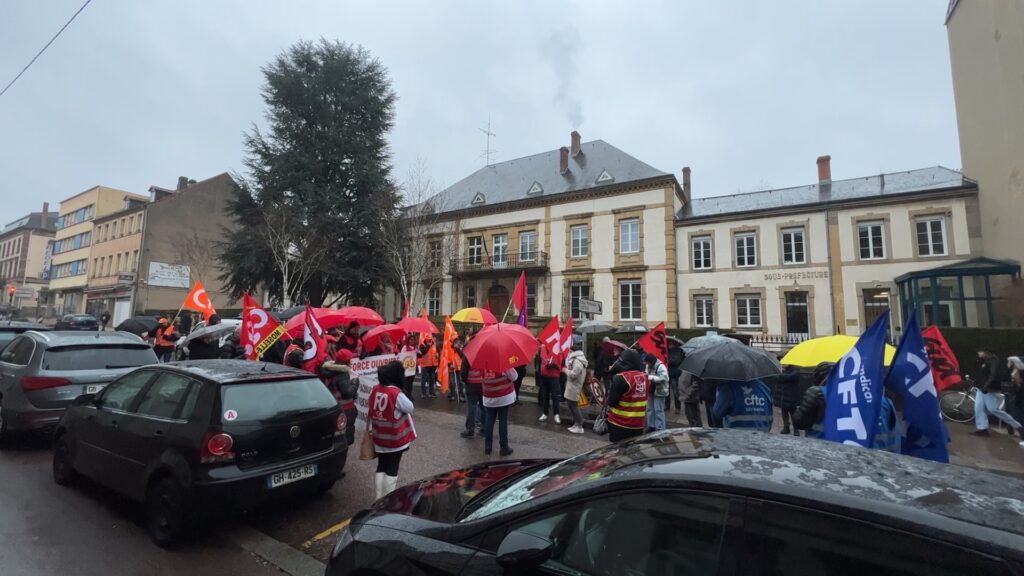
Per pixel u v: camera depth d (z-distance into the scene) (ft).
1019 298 51.98
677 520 5.99
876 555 4.92
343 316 29.55
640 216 84.64
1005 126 55.01
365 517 9.30
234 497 13.10
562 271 91.61
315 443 15.29
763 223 75.97
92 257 146.72
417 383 49.60
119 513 15.39
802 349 19.56
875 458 6.84
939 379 16.69
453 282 103.96
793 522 5.39
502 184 110.52
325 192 90.74
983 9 58.49
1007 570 4.37
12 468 19.12
